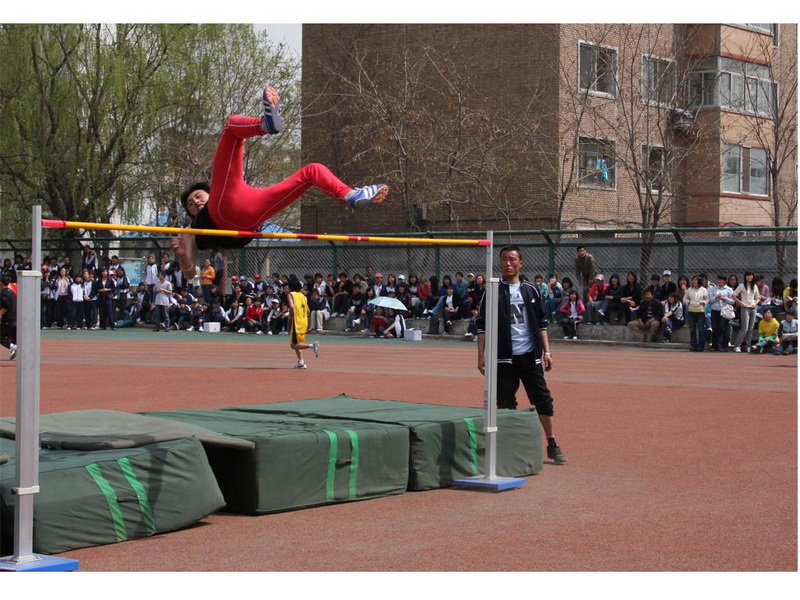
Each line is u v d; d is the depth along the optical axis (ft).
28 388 20.03
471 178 113.91
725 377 59.00
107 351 80.84
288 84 125.39
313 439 25.67
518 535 22.63
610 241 93.25
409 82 113.19
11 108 117.80
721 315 81.35
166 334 105.81
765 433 36.99
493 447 28.40
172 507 22.77
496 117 113.09
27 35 116.88
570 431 37.55
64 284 114.52
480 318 31.40
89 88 119.96
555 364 69.31
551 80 110.01
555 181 110.93
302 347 64.28
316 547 21.57
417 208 116.98
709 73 117.91
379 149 111.45
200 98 125.59
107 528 21.71
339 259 109.81
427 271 103.86
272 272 113.50
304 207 131.44
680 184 110.52
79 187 121.60
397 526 23.58
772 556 20.79
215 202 22.93
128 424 25.72
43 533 20.74
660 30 111.55
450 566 20.02
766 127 121.29
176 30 121.19
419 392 49.85
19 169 122.21
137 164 123.13
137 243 130.00
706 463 31.27
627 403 45.68
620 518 24.27
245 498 24.75
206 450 25.46
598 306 90.89
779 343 79.00
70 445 23.30
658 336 87.86
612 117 113.91
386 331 99.55
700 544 21.72
